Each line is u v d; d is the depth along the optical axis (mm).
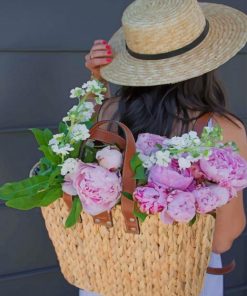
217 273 2047
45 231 3148
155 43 1850
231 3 3242
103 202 1672
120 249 1758
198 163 1686
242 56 3369
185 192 1655
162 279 1768
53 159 1752
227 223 1928
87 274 1852
